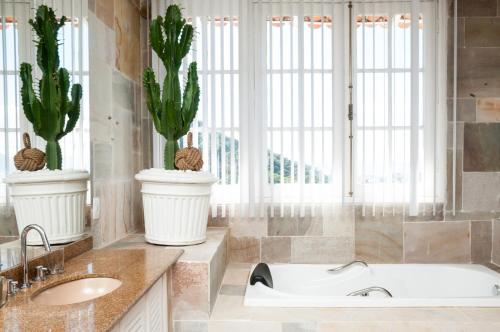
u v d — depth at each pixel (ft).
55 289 4.12
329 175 8.57
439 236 8.80
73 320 2.95
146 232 6.84
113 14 6.91
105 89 6.56
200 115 8.54
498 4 8.72
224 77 8.52
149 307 4.71
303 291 8.00
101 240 6.36
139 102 8.50
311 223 8.79
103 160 6.45
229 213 8.71
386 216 8.75
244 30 8.51
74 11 5.46
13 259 4.13
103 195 6.44
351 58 8.49
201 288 5.54
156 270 4.64
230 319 5.47
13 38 4.17
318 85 8.50
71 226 5.35
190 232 6.63
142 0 8.57
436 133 8.55
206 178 6.58
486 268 7.97
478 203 8.86
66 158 5.27
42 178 4.69
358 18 8.46
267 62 8.53
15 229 4.18
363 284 7.99
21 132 4.33
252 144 8.51
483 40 8.75
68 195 5.27
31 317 3.02
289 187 8.63
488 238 8.87
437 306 5.92
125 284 4.02
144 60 8.72
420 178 8.68
